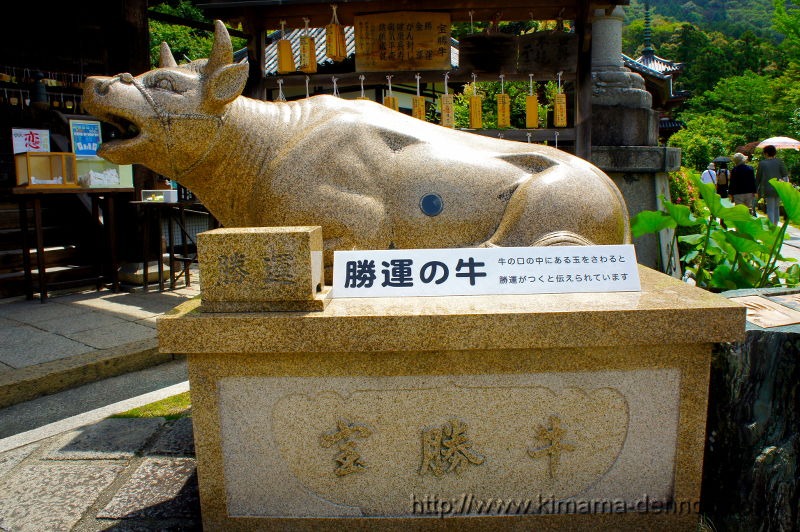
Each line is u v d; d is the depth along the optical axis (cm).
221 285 203
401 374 208
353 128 259
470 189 255
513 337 198
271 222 253
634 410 213
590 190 254
